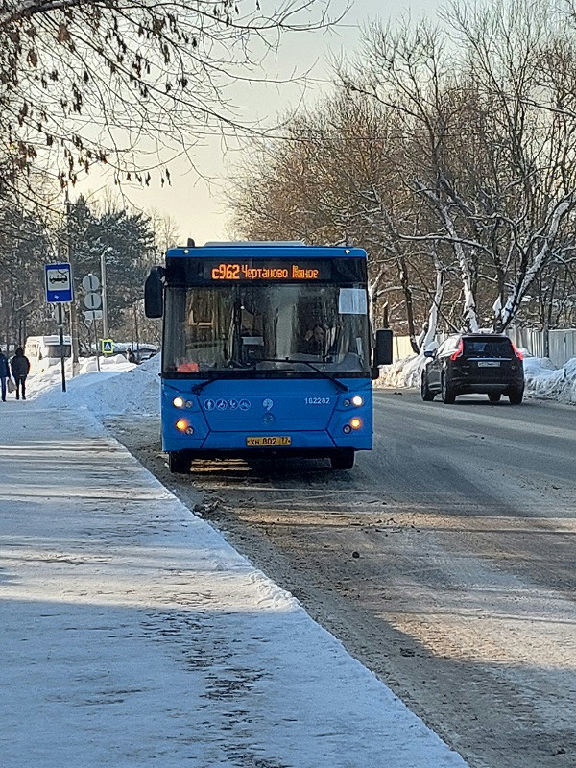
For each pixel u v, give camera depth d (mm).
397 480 13602
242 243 14594
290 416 13383
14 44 10414
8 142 11008
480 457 15867
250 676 5098
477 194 43000
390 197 46250
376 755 4082
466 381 29234
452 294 53750
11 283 27484
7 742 4258
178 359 13391
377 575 8188
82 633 5875
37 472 13203
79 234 13641
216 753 4117
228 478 14031
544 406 28750
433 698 5312
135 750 4160
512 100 39219
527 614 6953
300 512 11266
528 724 4941
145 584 7062
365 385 13500
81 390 27594
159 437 19859
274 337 13453
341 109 44656
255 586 6961
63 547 8320
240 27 10641
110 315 89500
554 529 9992
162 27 10492
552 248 40125
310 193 48562
